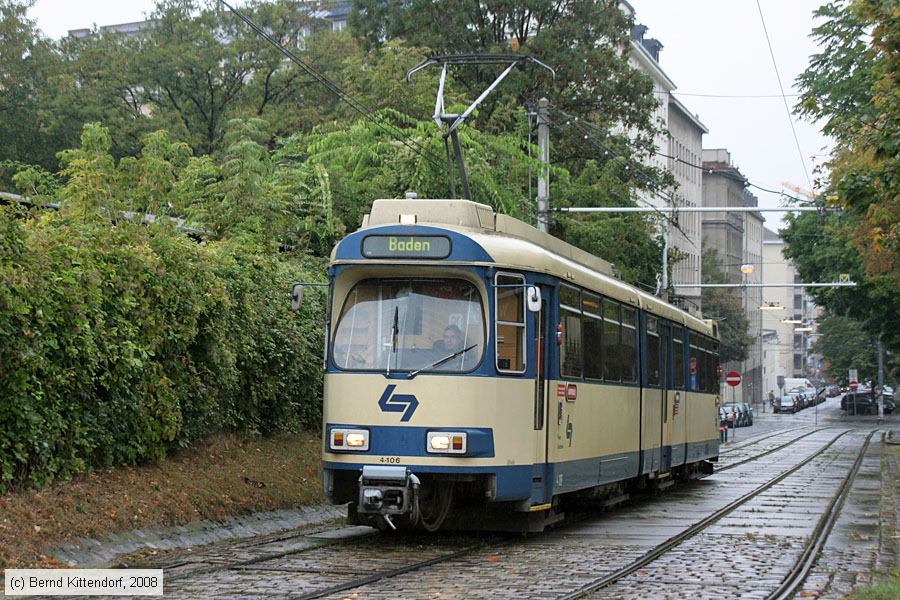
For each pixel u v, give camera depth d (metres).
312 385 22.42
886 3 16.28
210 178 22.77
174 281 16.19
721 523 17.58
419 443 13.46
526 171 34.94
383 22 48.84
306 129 52.50
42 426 13.30
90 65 54.09
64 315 13.60
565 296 15.63
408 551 13.35
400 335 13.78
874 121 17.16
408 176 29.16
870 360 102.00
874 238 19.14
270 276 20.64
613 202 43.47
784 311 167.00
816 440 52.56
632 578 11.67
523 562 12.59
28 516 12.31
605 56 47.28
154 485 14.98
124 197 18.88
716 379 28.97
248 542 14.22
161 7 56.00
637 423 19.59
